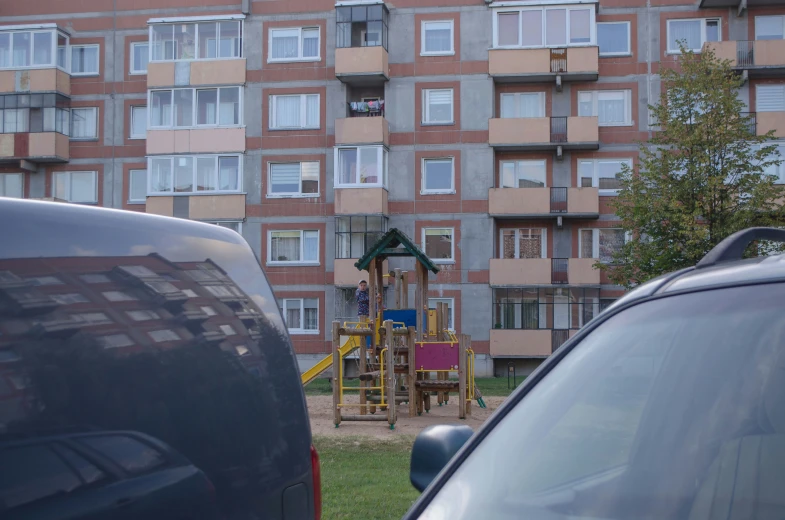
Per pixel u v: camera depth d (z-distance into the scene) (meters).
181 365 2.89
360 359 19.03
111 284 2.80
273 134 38.62
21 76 40.31
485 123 37.59
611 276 26.03
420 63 38.12
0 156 39.94
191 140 38.91
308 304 38.00
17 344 2.48
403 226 37.78
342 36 37.97
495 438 2.40
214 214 38.56
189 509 2.78
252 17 39.19
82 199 40.88
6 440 2.37
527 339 36.66
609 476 2.08
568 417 2.32
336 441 14.83
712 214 24.55
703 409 2.09
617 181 37.50
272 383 3.23
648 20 37.66
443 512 2.20
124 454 2.64
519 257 37.94
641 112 37.50
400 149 37.97
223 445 2.96
